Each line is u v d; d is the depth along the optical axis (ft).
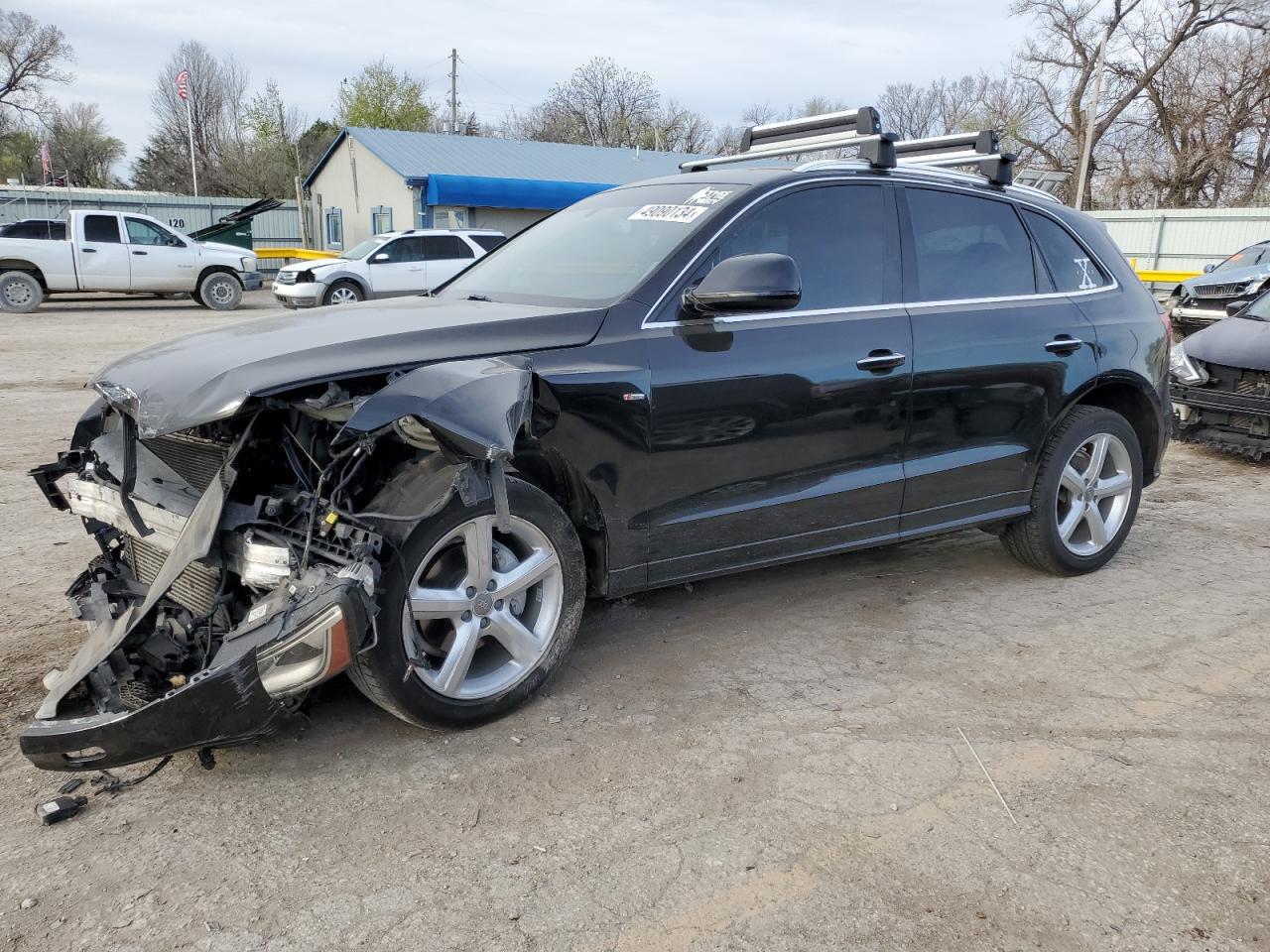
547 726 10.66
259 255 107.24
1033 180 25.79
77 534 16.87
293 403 9.14
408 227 96.58
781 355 12.08
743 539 12.35
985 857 8.53
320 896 7.89
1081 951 7.42
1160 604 14.71
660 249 12.10
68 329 51.85
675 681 11.83
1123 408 16.60
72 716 8.75
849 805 9.29
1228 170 136.98
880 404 12.98
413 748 10.12
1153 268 99.04
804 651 12.82
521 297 12.49
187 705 8.31
